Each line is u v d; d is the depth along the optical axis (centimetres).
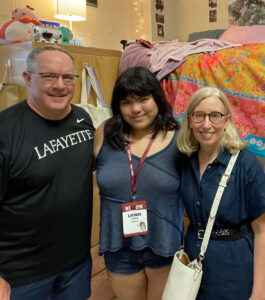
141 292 148
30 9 252
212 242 115
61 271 134
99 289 208
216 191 112
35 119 124
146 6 392
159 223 130
